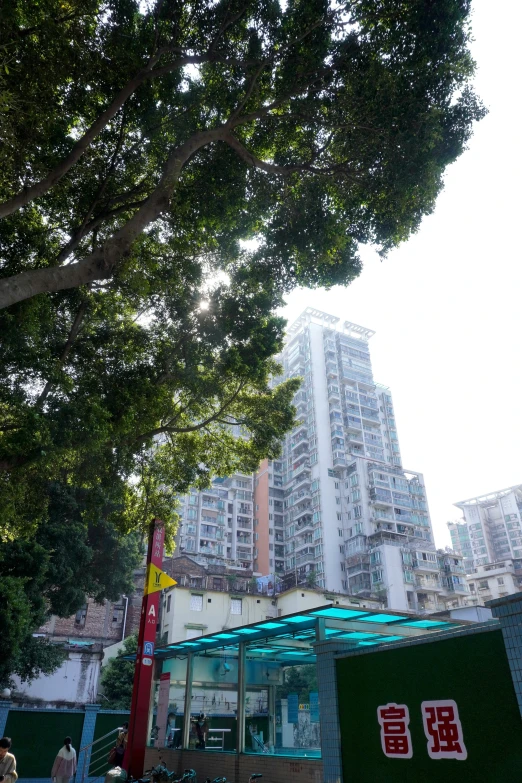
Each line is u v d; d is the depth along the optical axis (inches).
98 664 1141.7
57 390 327.6
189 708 468.1
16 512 390.9
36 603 768.3
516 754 164.1
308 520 2532.0
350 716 235.9
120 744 428.8
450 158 371.2
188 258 461.7
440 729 191.8
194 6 358.3
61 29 285.7
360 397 2861.7
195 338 462.0
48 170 335.6
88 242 440.5
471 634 189.2
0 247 354.6
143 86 378.3
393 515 2474.2
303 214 414.3
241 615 1409.9
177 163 358.0
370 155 369.4
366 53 344.5
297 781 306.2
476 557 3850.9
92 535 909.2
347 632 358.0
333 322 3289.9
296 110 383.6
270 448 524.1
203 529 2434.8
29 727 545.6
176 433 544.7
